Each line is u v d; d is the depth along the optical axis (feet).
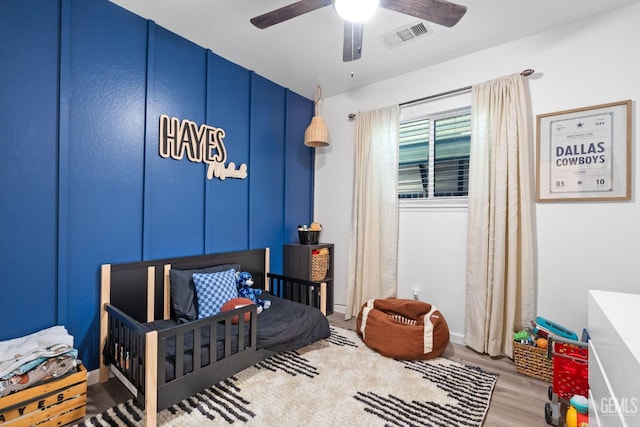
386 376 6.74
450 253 9.07
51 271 5.91
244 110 9.75
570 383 5.34
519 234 7.75
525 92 7.81
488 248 8.03
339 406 5.64
